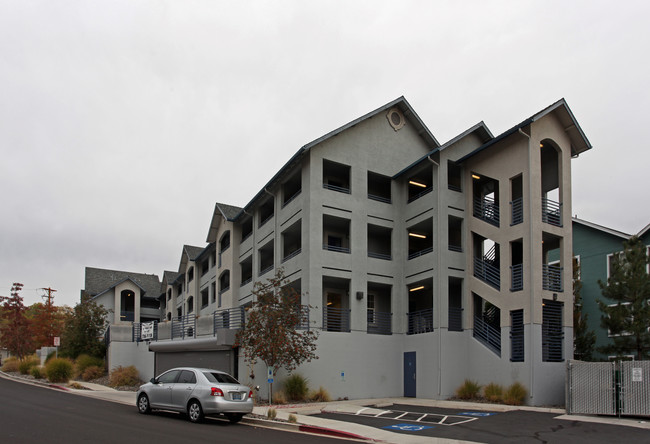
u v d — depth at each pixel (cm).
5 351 5203
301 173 2766
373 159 2803
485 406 2005
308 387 2311
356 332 2530
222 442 1184
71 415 1570
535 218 2222
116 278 6384
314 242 2509
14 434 1202
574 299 2434
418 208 2700
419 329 2702
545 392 2106
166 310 5891
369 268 2650
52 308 5206
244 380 2395
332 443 1257
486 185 2814
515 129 2291
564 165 2375
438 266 2488
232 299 3500
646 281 1994
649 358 1958
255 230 3288
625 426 1502
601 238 2808
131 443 1131
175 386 1614
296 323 2161
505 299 2292
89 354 3684
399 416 1778
